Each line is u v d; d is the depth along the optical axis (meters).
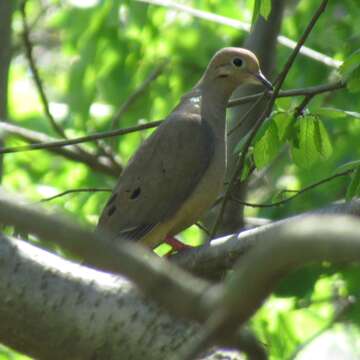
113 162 15.75
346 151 15.84
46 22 19.11
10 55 13.93
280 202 9.14
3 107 13.88
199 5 17.70
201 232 14.82
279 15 13.04
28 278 6.34
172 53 17.78
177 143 10.52
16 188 17.22
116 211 10.36
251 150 9.38
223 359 5.91
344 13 16.72
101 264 4.16
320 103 15.96
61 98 19.02
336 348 13.55
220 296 3.95
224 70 11.09
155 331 6.23
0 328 6.38
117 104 17.70
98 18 17.00
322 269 12.02
